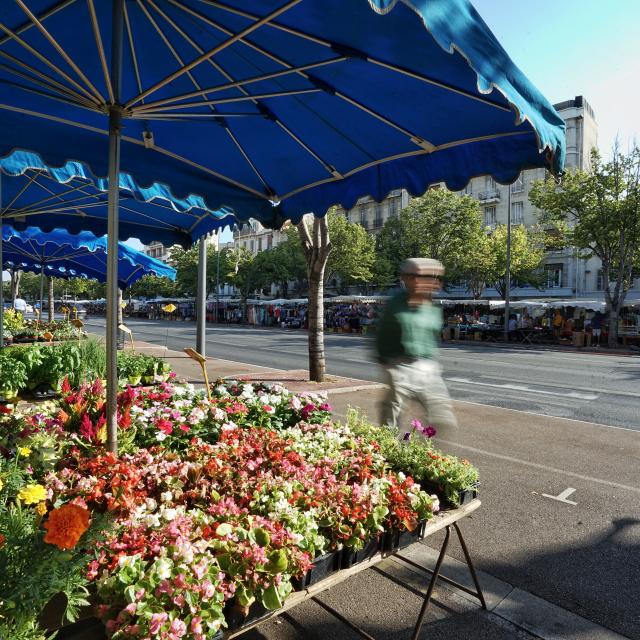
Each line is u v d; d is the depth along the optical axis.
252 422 4.75
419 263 4.01
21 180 5.76
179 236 7.24
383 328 4.07
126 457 3.02
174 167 4.04
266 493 2.73
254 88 3.16
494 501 4.59
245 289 48.50
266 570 2.02
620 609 2.95
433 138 3.17
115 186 2.72
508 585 3.18
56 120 3.51
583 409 9.16
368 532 2.51
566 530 4.00
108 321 2.82
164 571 1.81
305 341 25.19
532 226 42.88
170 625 1.67
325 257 10.74
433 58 2.22
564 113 42.31
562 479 5.21
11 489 2.37
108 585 1.80
